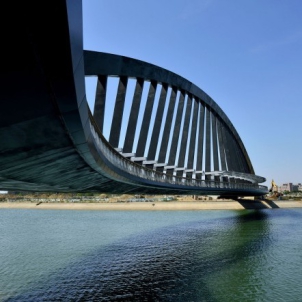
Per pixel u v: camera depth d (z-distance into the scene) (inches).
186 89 1510.8
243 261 1109.7
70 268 1024.2
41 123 301.0
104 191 1006.4
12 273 968.3
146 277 924.0
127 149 968.3
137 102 1031.6
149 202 4028.1
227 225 2174.0
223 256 1195.3
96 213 3356.3
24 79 226.8
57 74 226.7
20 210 3978.8
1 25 177.6
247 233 1785.2
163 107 1251.8
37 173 489.7
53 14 173.5
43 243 1486.2
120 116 905.5
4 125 283.3
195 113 1716.3
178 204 3848.4
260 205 3868.1
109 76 904.9
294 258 1149.1
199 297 757.3
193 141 1644.9
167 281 885.2
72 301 741.9
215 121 2132.1
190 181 1409.9
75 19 200.2
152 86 1163.9
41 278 917.2
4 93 237.3
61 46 197.6
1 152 343.0
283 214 3024.1
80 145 412.5
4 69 211.6
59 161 455.8
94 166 571.2
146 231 1881.2
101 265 1059.9
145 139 1080.8
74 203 4269.2
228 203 3782.0
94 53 815.7
